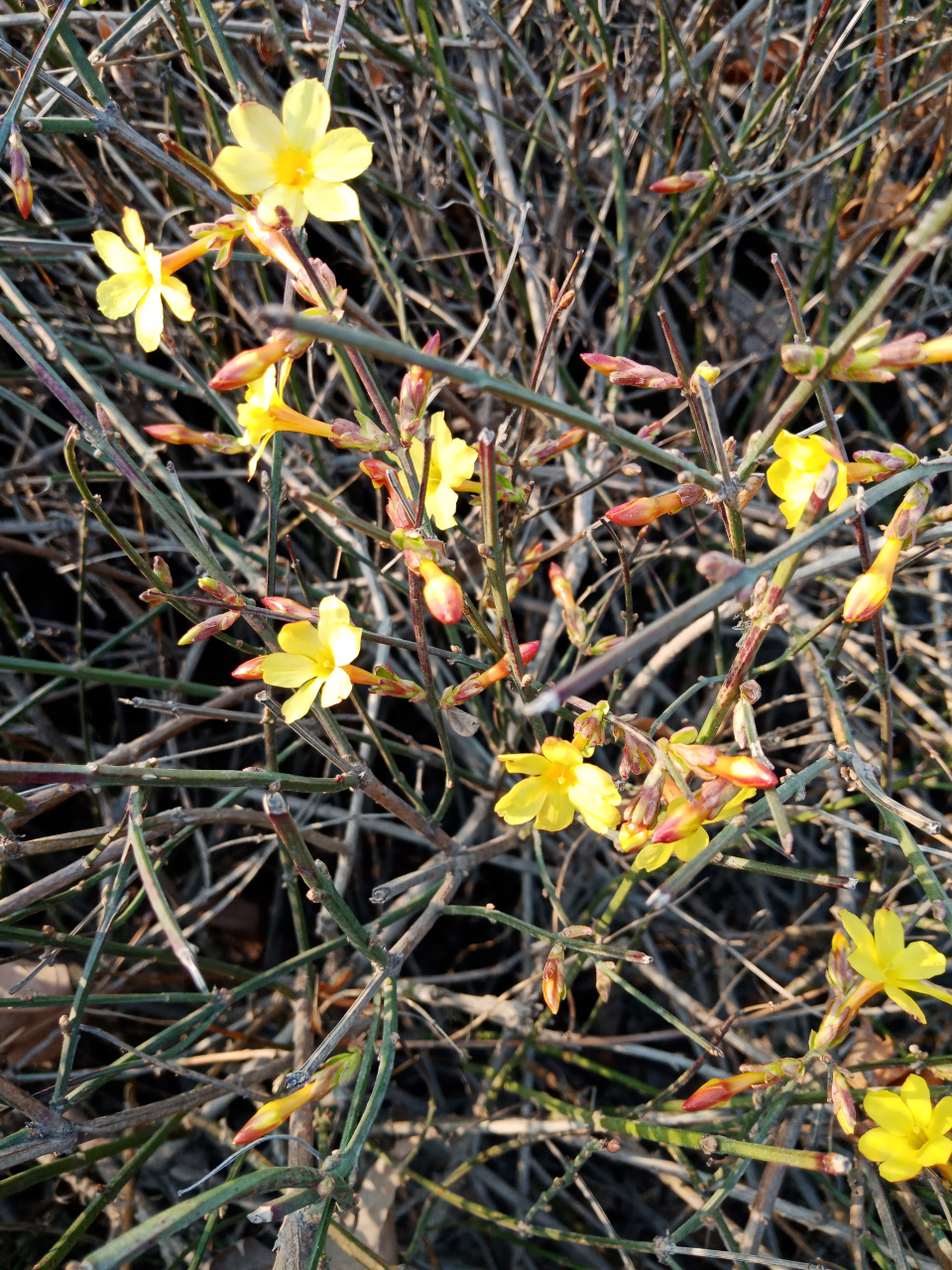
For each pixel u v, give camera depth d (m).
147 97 0.33
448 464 0.20
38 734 0.31
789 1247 0.30
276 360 0.17
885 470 0.18
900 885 0.26
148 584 0.32
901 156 0.33
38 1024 0.26
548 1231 0.24
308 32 0.23
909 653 0.30
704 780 0.19
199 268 0.34
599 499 0.34
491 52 0.32
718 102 0.33
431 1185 0.26
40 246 0.27
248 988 0.22
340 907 0.19
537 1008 0.28
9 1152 0.19
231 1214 0.28
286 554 0.33
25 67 0.23
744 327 0.36
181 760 0.34
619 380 0.19
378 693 0.20
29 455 0.35
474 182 0.28
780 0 0.32
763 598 0.18
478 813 0.31
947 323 0.39
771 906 0.35
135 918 0.32
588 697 0.34
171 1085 0.30
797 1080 0.20
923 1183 0.24
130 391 0.33
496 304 0.24
